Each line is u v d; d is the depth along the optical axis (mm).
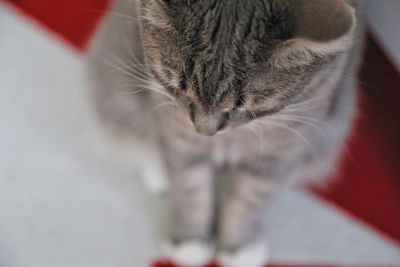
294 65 366
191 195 517
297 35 339
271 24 351
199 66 369
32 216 556
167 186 561
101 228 556
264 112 392
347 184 573
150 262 546
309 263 548
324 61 375
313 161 523
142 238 554
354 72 485
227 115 392
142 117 512
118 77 495
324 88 419
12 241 547
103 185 570
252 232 540
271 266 546
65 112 594
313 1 339
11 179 568
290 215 562
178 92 392
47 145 582
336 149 536
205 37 363
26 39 619
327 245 554
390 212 566
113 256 547
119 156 566
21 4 630
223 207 530
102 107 530
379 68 588
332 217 563
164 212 562
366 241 556
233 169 498
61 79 606
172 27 363
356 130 581
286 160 480
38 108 596
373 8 592
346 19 330
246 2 357
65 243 549
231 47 361
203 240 540
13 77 606
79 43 618
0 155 577
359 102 563
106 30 498
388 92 591
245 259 536
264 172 487
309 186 568
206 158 490
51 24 624
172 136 467
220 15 360
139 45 437
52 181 569
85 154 580
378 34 596
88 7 620
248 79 365
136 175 574
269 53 355
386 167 581
